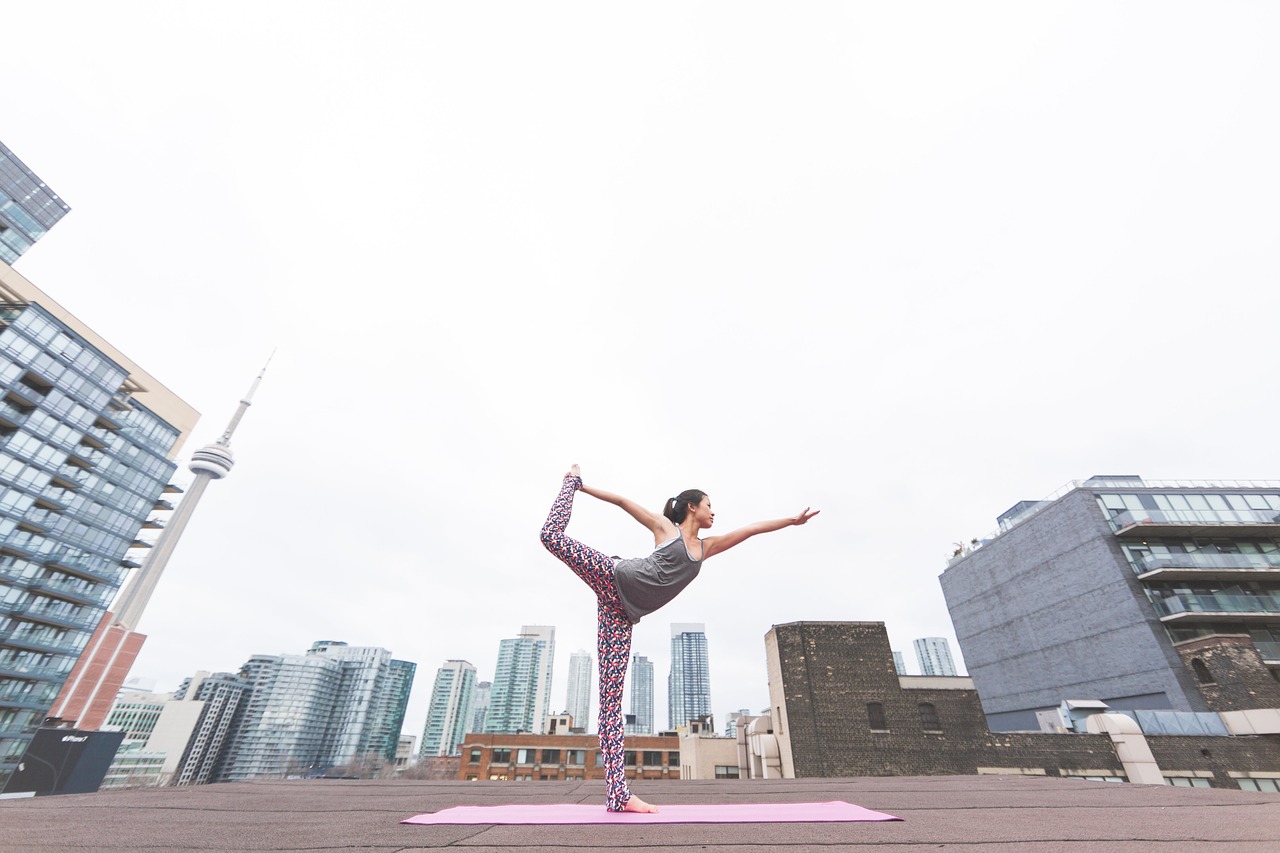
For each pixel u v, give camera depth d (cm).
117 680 6019
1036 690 3250
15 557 4741
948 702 1800
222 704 14938
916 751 1700
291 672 16475
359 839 237
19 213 5009
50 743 582
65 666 5091
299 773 15350
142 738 12444
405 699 18900
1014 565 3506
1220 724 1819
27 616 4791
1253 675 2153
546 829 267
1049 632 3194
